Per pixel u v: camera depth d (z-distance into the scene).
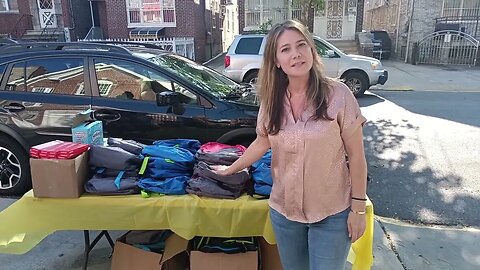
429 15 17.20
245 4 19.30
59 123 3.89
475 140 5.99
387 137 6.25
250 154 2.03
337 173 1.74
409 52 17.80
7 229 2.27
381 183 4.45
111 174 2.35
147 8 17.28
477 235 3.26
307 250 1.94
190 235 2.24
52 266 2.79
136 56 3.92
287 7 19.09
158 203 2.24
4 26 17.45
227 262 2.31
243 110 3.75
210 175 2.26
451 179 4.54
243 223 2.22
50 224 2.30
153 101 3.85
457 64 16.88
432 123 7.07
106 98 3.88
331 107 1.65
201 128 3.76
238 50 9.75
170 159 2.37
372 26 26.08
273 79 1.75
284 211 1.84
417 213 3.75
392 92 10.74
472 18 16.81
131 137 3.85
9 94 3.98
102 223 2.29
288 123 1.72
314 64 1.69
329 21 19.44
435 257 2.94
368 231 2.13
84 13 18.95
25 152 4.05
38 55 4.01
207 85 4.05
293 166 1.74
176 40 15.84
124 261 2.49
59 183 2.22
